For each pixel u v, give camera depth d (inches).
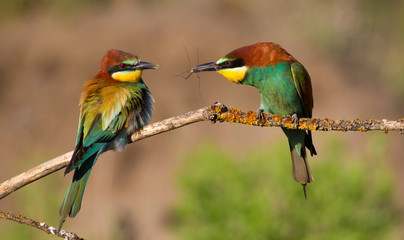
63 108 682.8
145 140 633.0
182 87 676.7
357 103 674.8
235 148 615.5
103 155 620.4
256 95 665.6
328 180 340.8
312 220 339.0
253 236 331.9
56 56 719.7
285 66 261.7
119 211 570.3
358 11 836.0
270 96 269.6
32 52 723.4
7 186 203.0
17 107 684.1
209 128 636.7
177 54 695.1
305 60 727.7
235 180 348.2
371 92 711.1
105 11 796.6
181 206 366.9
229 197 345.1
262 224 329.7
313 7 819.4
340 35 801.6
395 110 689.0
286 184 341.4
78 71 707.4
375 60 792.3
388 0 880.9
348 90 690.2
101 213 562.9
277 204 346.3
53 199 429.7
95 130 243.3
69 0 792.3
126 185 610.5
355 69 766.5
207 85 676.1
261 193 339.9
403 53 800.9
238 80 269.7
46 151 649.0
